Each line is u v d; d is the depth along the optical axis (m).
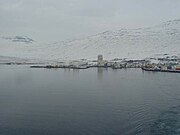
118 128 40.22
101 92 75.25
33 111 51.53
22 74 153.62
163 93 71.00
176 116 46.06
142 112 49.47
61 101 61.53
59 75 145.50
